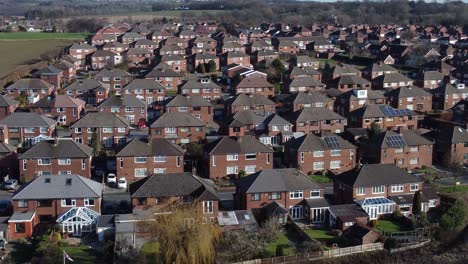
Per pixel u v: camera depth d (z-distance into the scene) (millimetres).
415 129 131500
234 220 82125
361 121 134000
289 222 84438
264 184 87938
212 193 83750
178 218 69938
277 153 118562
